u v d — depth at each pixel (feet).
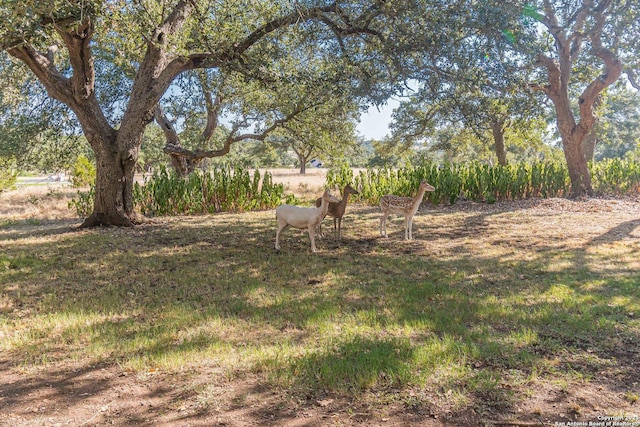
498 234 36.40
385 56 35.78
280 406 11.41
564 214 46.55
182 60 37.52
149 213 51.24
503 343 14.79
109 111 58.18
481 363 13.50
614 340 15.06
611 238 33.40
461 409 11.14
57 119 51.26
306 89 41.45
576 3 55.62
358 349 14.07
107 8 30.22
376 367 12.85
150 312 18.69
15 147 51.31
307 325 16.71
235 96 60.90
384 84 36.73
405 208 34.42
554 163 65.41
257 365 13.39
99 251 30.60
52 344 15.47
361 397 11.71
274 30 37.81
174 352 14.35
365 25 36.45
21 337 16.05
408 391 11.94
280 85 39.86
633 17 54.95
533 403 11.41
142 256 29.07
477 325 16.62
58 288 22.20
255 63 36.70
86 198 50.44
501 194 59.00
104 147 39.42
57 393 12.26
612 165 65.92
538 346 14.62
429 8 33.91
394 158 104.42
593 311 17.61
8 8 23.86
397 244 32.89
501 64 35.22
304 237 35.76
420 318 17.13
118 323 17.33
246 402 11.62
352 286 22.09
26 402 11.80
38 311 18.94
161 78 38.55
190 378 12.92
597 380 12.55
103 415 11.16
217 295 20.80
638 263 25.59
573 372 12.89
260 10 35.81
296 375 12.78
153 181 52.44
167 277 23.99
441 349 14.02
